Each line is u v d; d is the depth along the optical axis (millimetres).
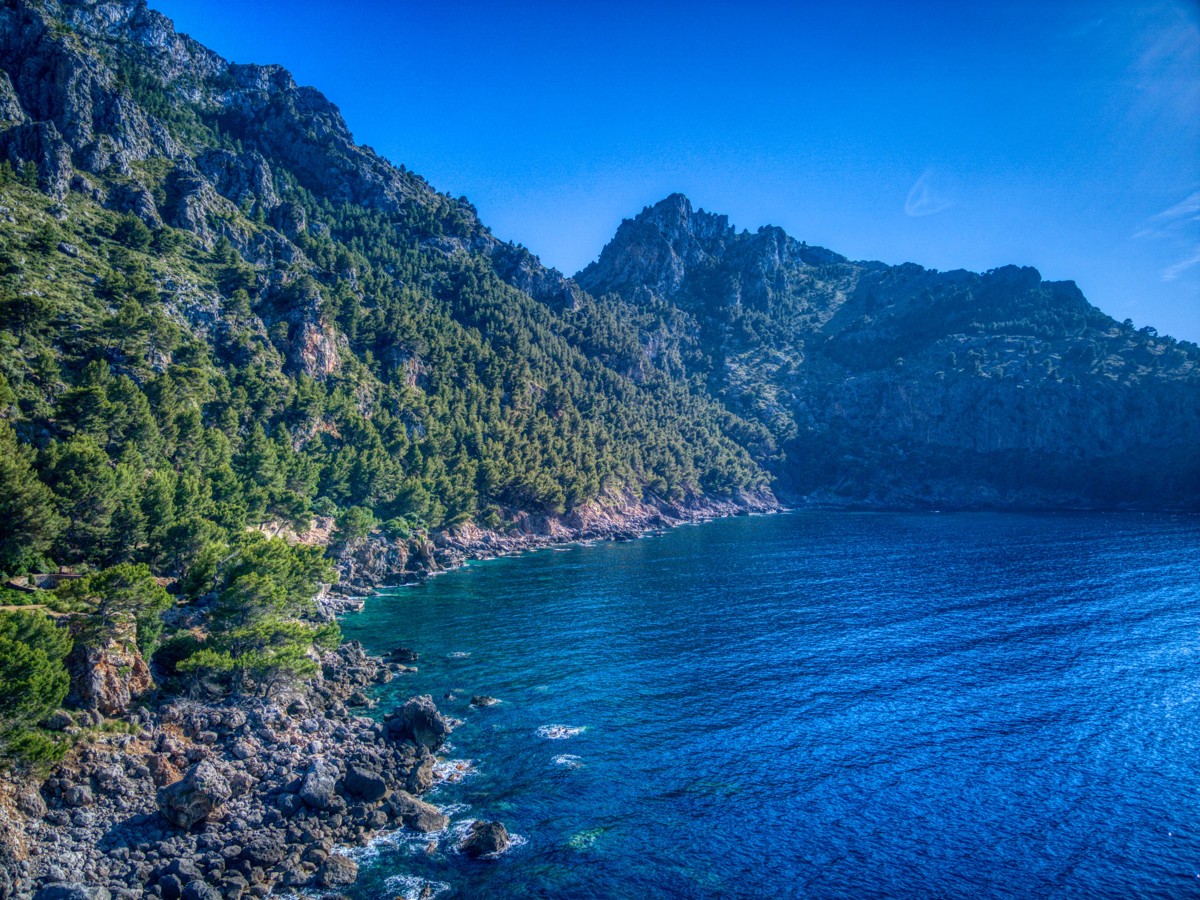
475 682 70875
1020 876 39812
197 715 52094
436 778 51094
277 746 51531
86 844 38938
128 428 92312
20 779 39562
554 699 66375
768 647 83188
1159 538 171875
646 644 84500
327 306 170875
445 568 140375
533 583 124562
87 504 67438
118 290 125562
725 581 125625
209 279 159500
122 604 51375
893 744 56469
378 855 41719
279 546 73438
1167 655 77375
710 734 58594
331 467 131500
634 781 50719
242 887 37812
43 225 132750
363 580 118500
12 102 163750
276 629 60312
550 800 48125
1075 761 53031
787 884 39125
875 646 83062
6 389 75500
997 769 52062
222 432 115812
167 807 41594
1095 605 101250
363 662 74000
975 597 108562
